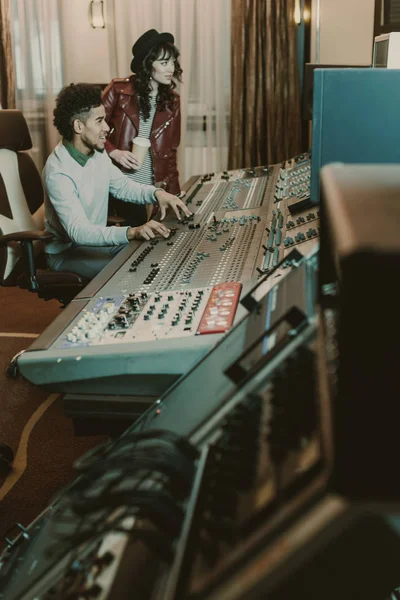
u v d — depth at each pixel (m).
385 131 1.73
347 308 0.36
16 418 2.60
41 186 3.15
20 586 0.85
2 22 4.84
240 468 0.56
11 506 2.04
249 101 4.98
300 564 0.41
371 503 0.39
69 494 0.91
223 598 0.43
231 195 2.86
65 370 1.26
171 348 1.22
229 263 1.78
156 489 0.79
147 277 1.74
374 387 0.37
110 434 1.32
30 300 4.04
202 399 0.93
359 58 4.55
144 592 0.69
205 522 0.54
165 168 3.45
